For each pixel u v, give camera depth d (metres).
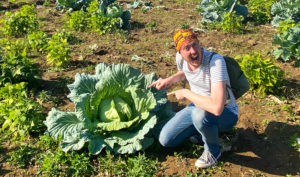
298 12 5.71
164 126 2.98
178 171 2.92
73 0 7.04
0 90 3.74
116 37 5.54
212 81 2.58
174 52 4.99
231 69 2.65
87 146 3.07
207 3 6.32
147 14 6.83
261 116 3.56
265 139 3.26
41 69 4.57
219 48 5.05
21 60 4.12
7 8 7.26
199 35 5.56
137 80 3.17
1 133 3.43
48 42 4.81
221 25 5.79
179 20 6.40
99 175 2.89
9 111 3.46
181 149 3.16
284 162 3.00
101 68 3.40
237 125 3.44
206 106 2.57
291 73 4.36
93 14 5.99
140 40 5.44
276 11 6.01
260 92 3.91
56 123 3.03
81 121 3.06
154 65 4.61
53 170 2.90
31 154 3.12
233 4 6.05
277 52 4.58
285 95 3.91
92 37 5.57
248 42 5.21
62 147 2.97
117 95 3.12
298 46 4.42
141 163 2.90
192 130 3.00
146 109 3.03
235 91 2.79
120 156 3.00
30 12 6.50
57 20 6.55
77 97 3.07
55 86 4.16
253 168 2.96
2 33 5.83
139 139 2.96
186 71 2.78
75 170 2.91
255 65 3.88
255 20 6.19
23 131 3.24
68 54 4.91
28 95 3.98
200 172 2.92
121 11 5.90
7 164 3.06
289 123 3.44
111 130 2.95
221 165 2.98
